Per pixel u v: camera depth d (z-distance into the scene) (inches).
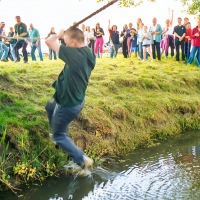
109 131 294.8
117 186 230.4
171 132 349.7
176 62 601.0
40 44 569.0
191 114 386.6
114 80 383.9
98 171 252.5
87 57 183.3
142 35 599.8
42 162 243.9
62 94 183.6
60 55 179.0
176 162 273.3
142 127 332.2
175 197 214.2
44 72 371.9
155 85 408.2
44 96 307.6
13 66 396.5
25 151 241.0
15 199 213.3
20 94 297.7
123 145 302.0
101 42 636.7
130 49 650.8
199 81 470.0
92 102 316.2
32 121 263.0
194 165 266.5
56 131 192.9
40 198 215.3
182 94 422.9
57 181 235.5
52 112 196.5
